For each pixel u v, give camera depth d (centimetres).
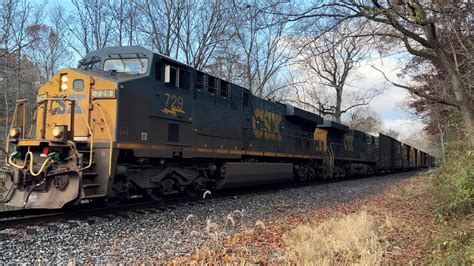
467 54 925
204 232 802
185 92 1157
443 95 1134
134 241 704
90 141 901
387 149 3531
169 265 562
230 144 1402
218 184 1380
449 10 859
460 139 1320
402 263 607
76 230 755
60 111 951
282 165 1772
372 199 1447
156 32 2777
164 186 1117
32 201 834
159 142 1045
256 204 1245
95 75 950
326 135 2375
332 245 657
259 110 1650
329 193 1633
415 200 1334
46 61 3247
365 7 838
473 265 518
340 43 916
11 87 3203
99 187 884
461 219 859
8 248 615
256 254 636
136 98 970
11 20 2745
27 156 857
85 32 2911
